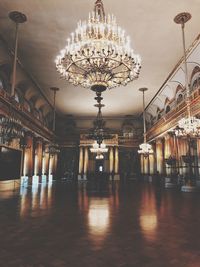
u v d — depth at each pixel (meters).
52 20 10.08
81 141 27.80
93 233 4.49
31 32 10.86
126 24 10.29
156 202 8.96
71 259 3.17
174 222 5.45
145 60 13.48
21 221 5.57
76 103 22.34
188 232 4.56
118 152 28.91
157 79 16.27
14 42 11.54
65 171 28.95
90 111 25.44
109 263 3.03
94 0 8.89
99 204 8.43
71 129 29.19
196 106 12.85
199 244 3.81
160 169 21.27
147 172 25.73
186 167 15.69
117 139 27.73
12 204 8.38
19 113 15.23
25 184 17.89
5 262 3.07
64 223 5.36
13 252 3.45
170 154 18.16
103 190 14.65
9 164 14.91
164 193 12.64
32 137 18.89
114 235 4.35
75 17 9.85
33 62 13.68
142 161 27.12
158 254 3.36
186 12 9.49
